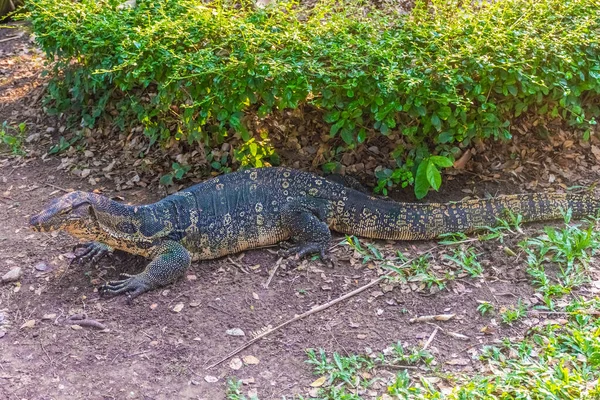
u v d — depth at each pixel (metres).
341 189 2.71
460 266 2.57
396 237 2.69
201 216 2.63
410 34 2.75
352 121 2.72
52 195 2.99
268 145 2.89
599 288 2.46
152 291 2.54
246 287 2.54
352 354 2.32
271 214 2.68
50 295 2.55
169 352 2.35
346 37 2.70
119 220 2.54
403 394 2.19
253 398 2.21
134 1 3.15
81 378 2.28
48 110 3.36
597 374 2.20
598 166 2.96
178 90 2.78
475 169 2.94
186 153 3.02
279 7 2.84
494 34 2.69
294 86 2.62
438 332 2.38
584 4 2.88
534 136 3.00
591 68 2.78
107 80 3.17
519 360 2.27
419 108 2.65
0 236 2.80
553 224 2.71
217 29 2.74
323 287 2.53
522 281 2.51
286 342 2.37
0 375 2.29
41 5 3.10
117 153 3.17
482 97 2.67
